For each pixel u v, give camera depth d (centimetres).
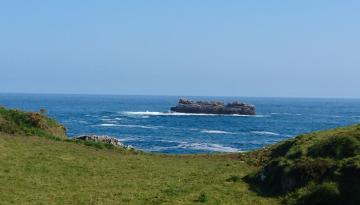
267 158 4122
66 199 2700
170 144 9006
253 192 2878
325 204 2458
